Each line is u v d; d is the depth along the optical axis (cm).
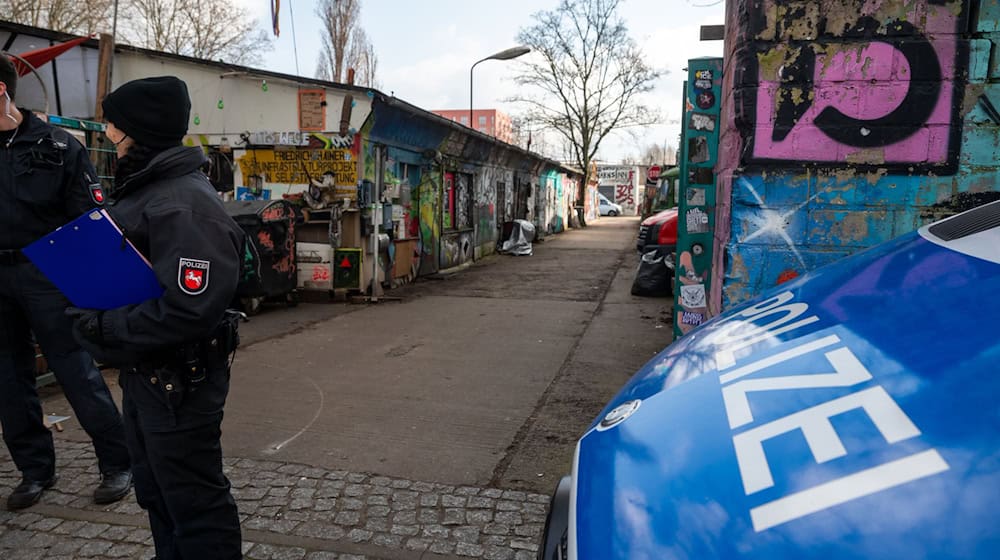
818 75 384
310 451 374
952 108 370
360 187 927
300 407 452
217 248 195
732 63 419
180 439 202
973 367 114
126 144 205
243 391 487
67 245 186
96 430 306
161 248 190
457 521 296
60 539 280
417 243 1161
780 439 116
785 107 391
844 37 379
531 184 2133
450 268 1338
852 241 391
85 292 193
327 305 884
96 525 292
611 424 158
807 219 396
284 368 554
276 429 409
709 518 108
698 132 513
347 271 905
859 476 100
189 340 193
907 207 382
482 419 430
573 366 566
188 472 206
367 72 3247
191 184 201
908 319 142
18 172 285
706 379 154
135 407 206
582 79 3266
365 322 762
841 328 151
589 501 132
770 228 402
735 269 410
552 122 3341
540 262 1501
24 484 311
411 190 1145
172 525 224
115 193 205
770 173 398
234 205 809
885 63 374
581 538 124
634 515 118
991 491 90
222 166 991
